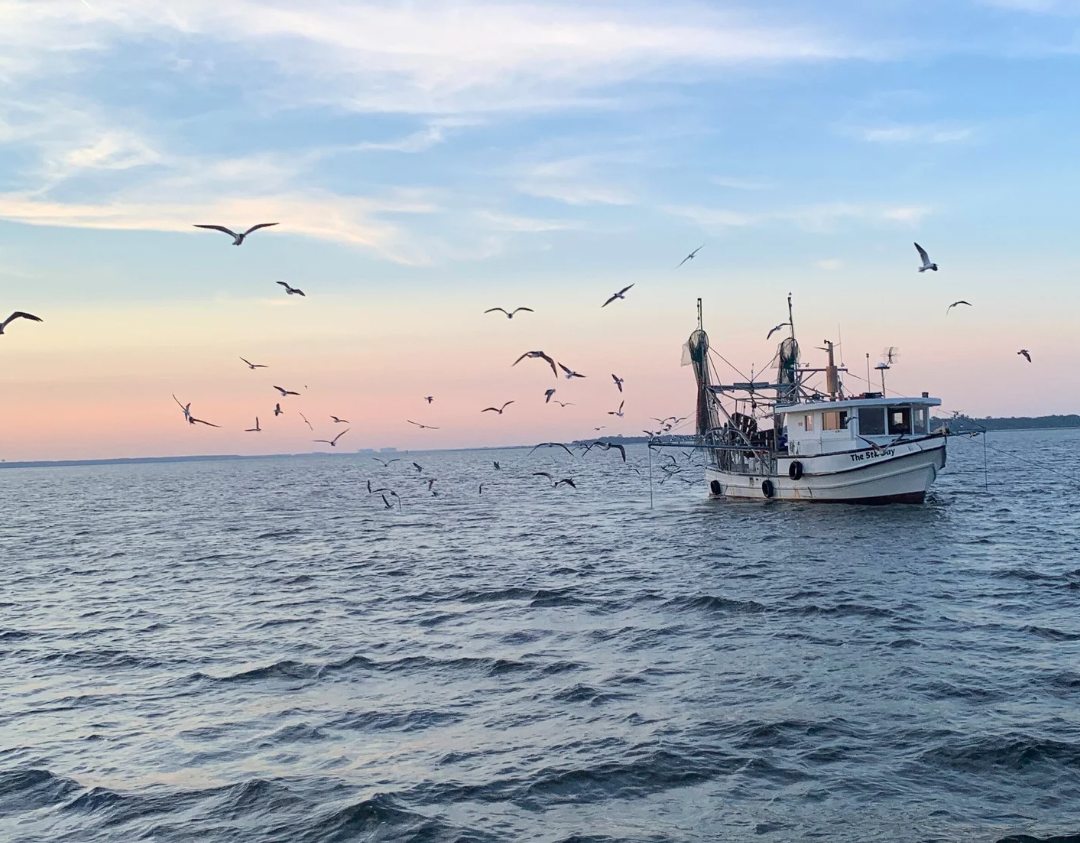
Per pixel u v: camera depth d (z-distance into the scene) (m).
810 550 46.53
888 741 19.03
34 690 25.41
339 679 25.34
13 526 87.56
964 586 35.09
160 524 83.31
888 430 61.78
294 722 21.72
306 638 30.61
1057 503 67.25
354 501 107.00
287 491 141.50
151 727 21.80
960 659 24.69
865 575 38.41
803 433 64.31
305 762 19.17
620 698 22.53
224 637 31.34
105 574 49.19
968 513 60.69
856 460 60.38
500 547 55.12
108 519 93.00
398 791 17.41
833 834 15.38
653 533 58.78
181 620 34.72
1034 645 25.81
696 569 42.25
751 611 31.95
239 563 51.72
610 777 17.83
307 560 51.91
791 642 27.39
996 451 187.75
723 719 20.64
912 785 17.02
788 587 36.22
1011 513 60.56
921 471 58.62
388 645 29.08
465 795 17.23
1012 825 15.38
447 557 51.00
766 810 16.30
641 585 38.47
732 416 72.81
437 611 34.69
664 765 18.25
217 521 84.00
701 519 64.44
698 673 24.44
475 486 132.00
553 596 36.62
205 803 17.34
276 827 16.28
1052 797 16.31
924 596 33.38
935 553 43.88
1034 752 18.03
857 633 28.16
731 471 73.31
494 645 28.52
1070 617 29.09
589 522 69.38
